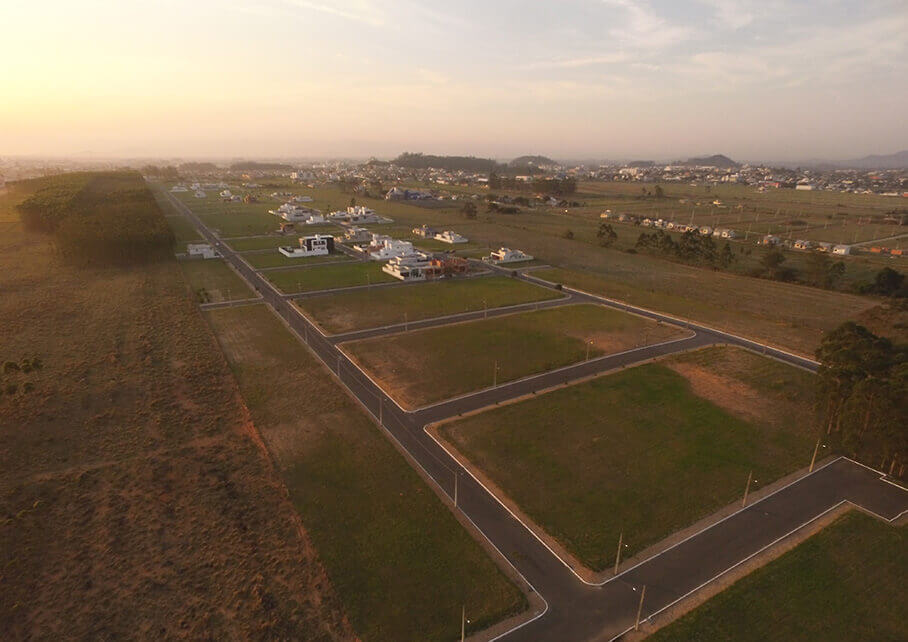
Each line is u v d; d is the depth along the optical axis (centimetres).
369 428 5719
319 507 4462
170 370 7088
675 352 8031
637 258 15425
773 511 4519
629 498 4647
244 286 11475
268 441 5441
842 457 5309
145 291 10844
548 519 4378
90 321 8944
